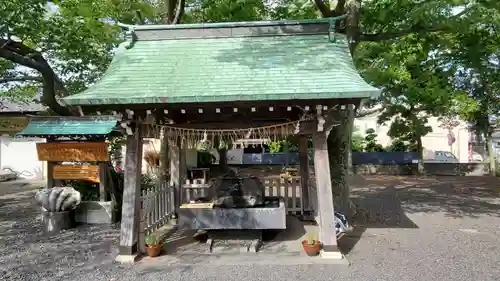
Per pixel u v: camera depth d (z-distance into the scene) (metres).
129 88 5.92
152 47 7.10
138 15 10.06
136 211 6.41
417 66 11.27
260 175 19.75
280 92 5.50
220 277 5.48
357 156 24.06
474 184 17.42
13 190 15.86
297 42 7.00
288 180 10.08
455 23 8.41
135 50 7.04
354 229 8.41
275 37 7.14
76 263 6.18
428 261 6.15
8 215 10.34
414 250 6.77
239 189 7.22
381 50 10.26
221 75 6.21
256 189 7.23
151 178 12.28
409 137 24.19
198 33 7.25
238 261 6.15
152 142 14.84
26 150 20.33
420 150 22.83
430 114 21.83
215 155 21.61
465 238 7.60
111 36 9.05
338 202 8.72
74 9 8.78
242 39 7.16
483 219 9.53
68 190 8.59
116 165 14.08
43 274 5.69
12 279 5.50
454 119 25.00
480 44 10.33
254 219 6.80
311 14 10.53
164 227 8.35
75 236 7.91
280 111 6.84
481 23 9.34
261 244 7.11
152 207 7.56
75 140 9.27
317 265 5.92
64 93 10.94
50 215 8.30
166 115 6.95
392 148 24.75
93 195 9.56
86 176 9.26
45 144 9.12
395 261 6.15
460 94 13.68
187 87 5.88
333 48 6.82
